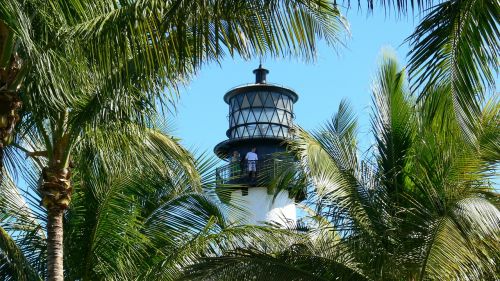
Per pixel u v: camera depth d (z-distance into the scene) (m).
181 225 15.31
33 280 12.08
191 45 8.22
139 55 8.33
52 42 8.23
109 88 8.70
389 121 14.59
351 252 13.27
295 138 14.37
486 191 13.47
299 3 8.03
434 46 7.07
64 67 8.31
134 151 11.42
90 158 12.09
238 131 25.86
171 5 7.45
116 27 7.59
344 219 13.67
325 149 14.48
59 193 10.40
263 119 25.75
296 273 13.11
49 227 10.36
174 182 14.89
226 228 13.51
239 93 26.34
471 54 7.01
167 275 13.09
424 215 12.74
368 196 13.96
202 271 12.85
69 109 10.30
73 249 13.91
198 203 15.36
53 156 10.41
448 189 13.06
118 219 13.85
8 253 11.95
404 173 14.38
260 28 8.11
